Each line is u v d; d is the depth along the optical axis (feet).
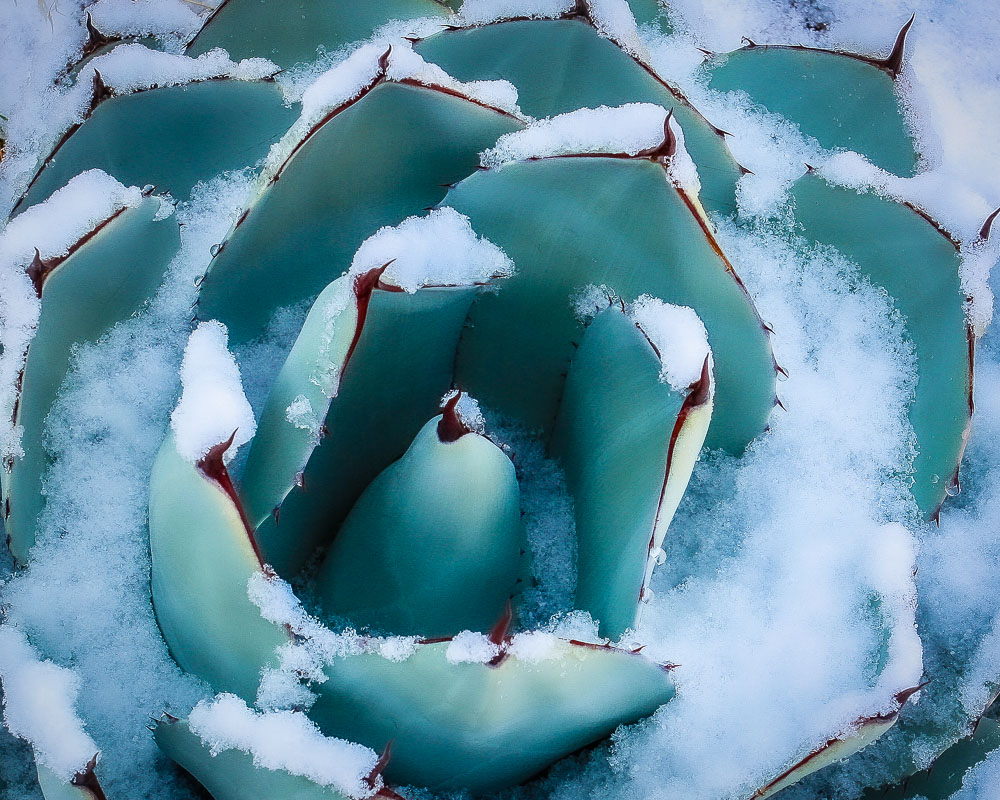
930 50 2.19
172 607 1.23
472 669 1.11
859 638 1.40
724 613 1.43
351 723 1.22
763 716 1.35
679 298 1.39
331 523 1.41
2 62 2.10
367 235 1.47
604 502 1.35
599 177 1.30
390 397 1.37
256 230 1.38
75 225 1.29
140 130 1.52
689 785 1.31
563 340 1.45
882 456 1.55
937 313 1.52
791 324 1.59
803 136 1.72
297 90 1.61
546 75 1.55
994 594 1.59
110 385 1.42
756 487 1.53
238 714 1.12
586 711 1.23
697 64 1.78
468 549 1.27
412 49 1.53
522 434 1.54
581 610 1.38
